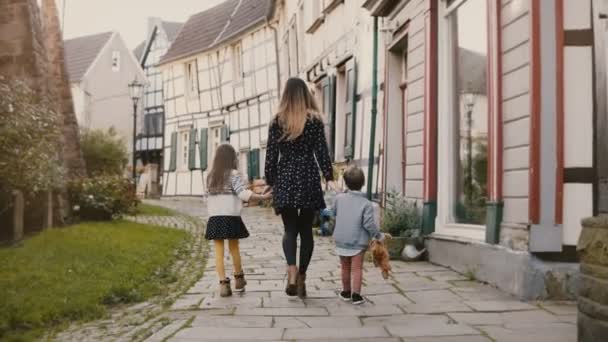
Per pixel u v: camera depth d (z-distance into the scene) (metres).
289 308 5.14
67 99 14.05
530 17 5.33
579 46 5.30
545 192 5.30
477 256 6.27
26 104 8.01
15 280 5.79
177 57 29.44
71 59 39.25
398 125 9.78
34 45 10.73
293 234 5.50
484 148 6.51
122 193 13.22
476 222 6.70
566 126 5.31
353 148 11.88
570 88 5.31
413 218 8.00
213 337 4.19
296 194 5.35
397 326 4.48
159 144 36.81
